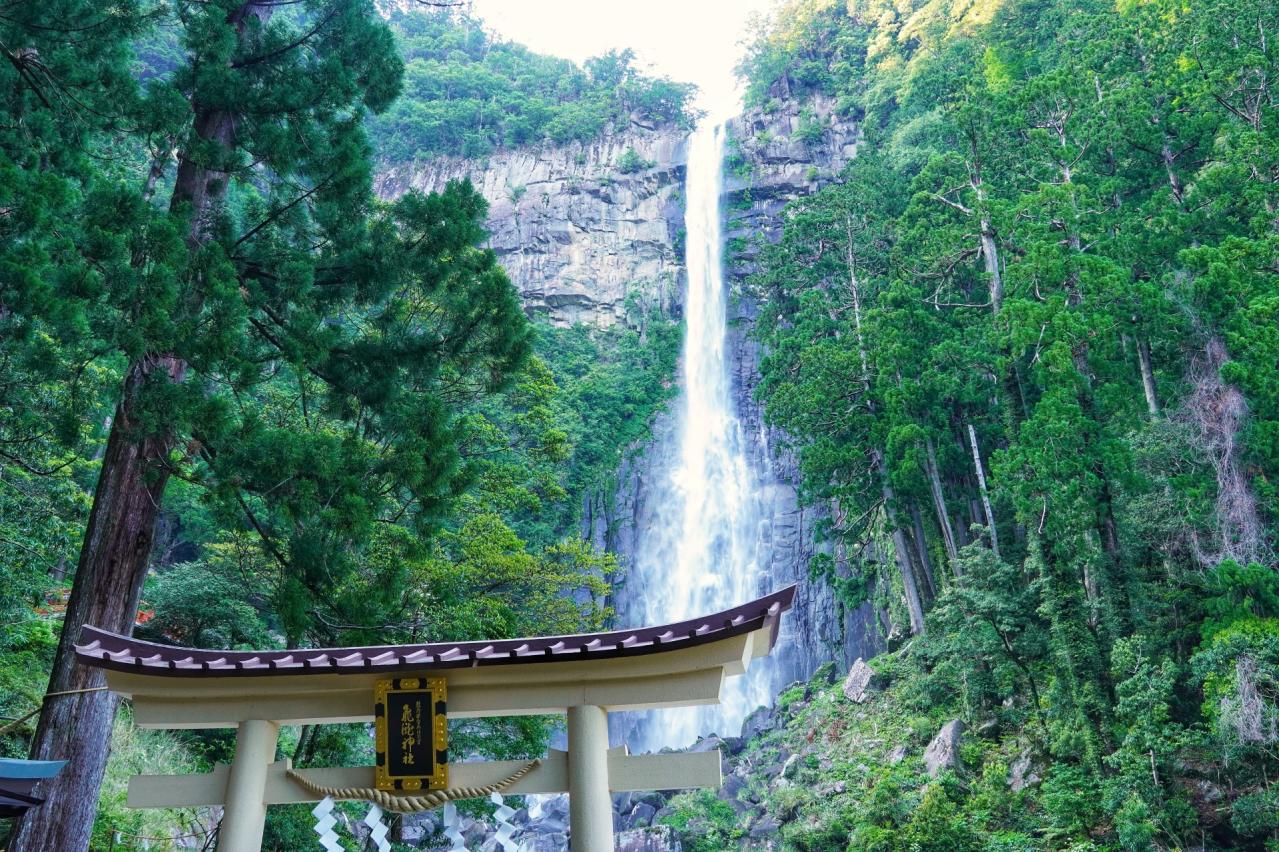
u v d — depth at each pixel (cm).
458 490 1603
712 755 912
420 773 912
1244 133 3884
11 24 1506
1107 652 3331
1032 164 4450
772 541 6175
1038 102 4497
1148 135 4309
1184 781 2936
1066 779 3150
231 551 2694
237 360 1440
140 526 1408
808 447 4600
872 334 4419
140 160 2125
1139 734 2975
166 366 1495
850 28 8888
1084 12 5572
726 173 8175
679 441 6962
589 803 889
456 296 1714
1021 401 3959
